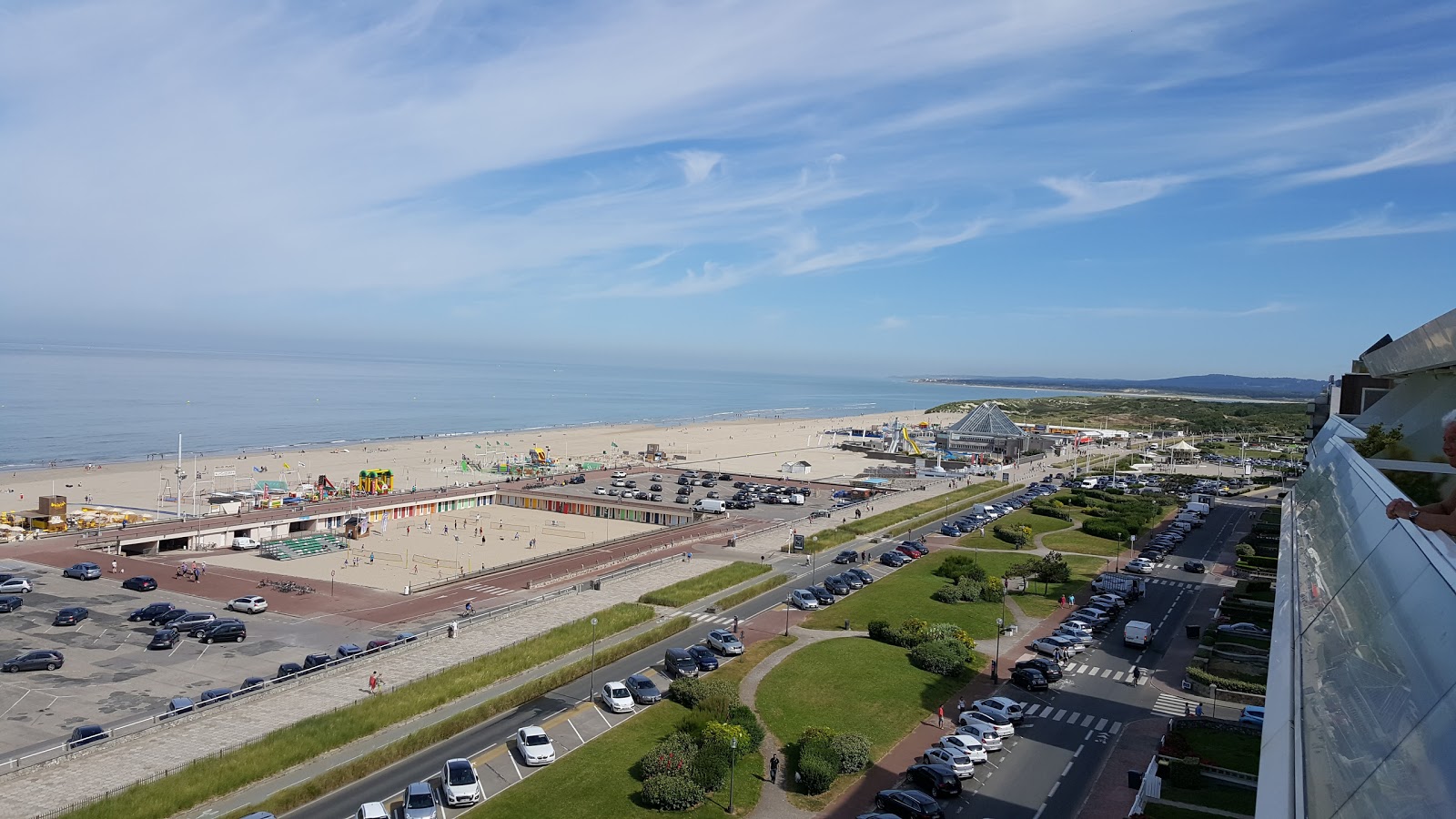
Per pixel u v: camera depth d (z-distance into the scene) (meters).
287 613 98.06
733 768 53.94
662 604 100.38
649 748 62.03
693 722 63.06
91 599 99.19
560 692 73.19
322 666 73.00
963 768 57.75
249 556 129.50
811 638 88.94
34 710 67.81
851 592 108.88
